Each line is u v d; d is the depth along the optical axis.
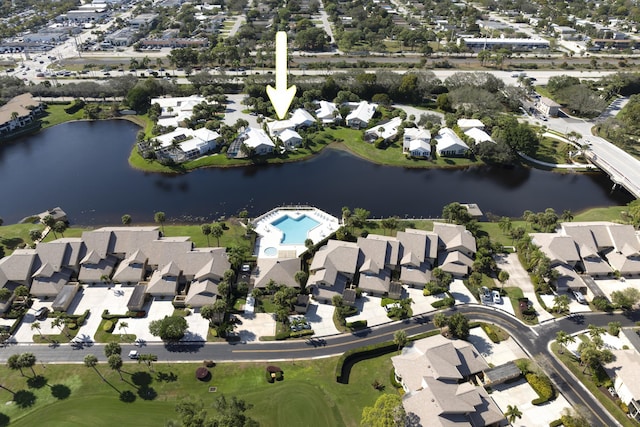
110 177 187.25
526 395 96.25
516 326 114.06
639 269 129.12
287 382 99.06
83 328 111.88
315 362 104.19
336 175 189.75
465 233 138.88
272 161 198.25
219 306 110.44
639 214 146.12
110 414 91.50
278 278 122.69
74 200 170.75
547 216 144.62
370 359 105.56
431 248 133.25
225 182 184.12
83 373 100.69
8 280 120.94
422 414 85.88
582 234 136.25
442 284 124.44
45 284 120.69
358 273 128.38
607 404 94.38
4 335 106.88
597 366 100.44
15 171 191.38
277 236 146.38
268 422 90.56
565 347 108.25
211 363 102.75
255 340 109.50
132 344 108.00
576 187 184.00
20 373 100.50
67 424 89.62
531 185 185.12
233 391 97.00
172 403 94.06
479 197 176.00
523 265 134.62
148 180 185.12
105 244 131.25
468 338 110.81
